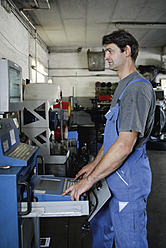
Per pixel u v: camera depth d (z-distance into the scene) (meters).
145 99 1.04
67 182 1.29
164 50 7.50
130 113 1.03
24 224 1.17
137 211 1.15
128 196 1.15
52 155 2.84
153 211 2.45
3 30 3.21
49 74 7.61
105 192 1.12
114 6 4.17
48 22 4.98
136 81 1.09
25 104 2.76
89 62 7.20
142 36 6.31
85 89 7.65
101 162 1.07
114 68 1.22
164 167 4.10
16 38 3.88
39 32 5.71
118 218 1.18
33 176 1.37
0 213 0.99
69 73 7.60
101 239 1.42
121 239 1.18
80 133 6.73
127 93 1.08
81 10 4.35
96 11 4.41
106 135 1.23
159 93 6.30
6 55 3.34
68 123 4.20
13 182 0.98
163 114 5.39
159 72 7.52
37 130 2.80
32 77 5.17
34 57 5.37
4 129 1.18
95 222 1.42
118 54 1.17
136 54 1.20
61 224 2.22
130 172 1.15
